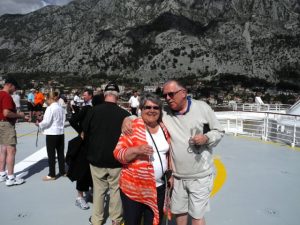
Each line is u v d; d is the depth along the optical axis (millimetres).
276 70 169625
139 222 3037
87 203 5023
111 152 3734
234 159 8570
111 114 3783
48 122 5934
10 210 4746
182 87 2951
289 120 15047
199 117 3033
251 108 24266
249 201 5305
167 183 3062
